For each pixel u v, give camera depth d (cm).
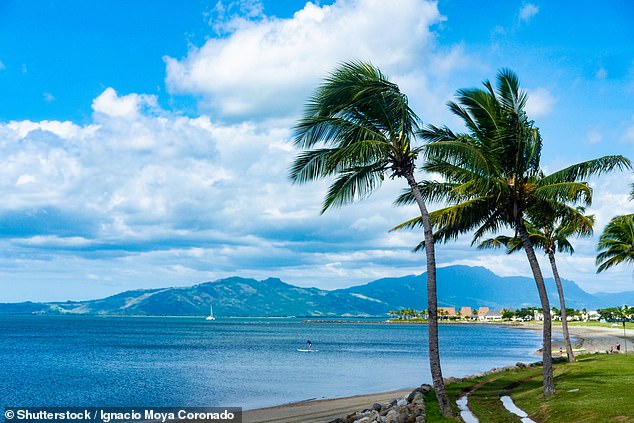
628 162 2370
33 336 17988
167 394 4938
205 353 10494
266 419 3400
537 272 2598
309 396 4678
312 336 19612
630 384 2667
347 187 2242
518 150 2505
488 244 3819
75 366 7788
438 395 2130
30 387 5531
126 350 11388
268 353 10556
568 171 2502
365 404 3894
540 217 2947
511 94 2503
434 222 2428
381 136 2159
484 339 17312
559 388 2683
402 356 9700
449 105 2569
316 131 2123
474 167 2211
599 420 1900
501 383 3459
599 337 14338
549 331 2592
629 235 4684
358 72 2127
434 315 2139
